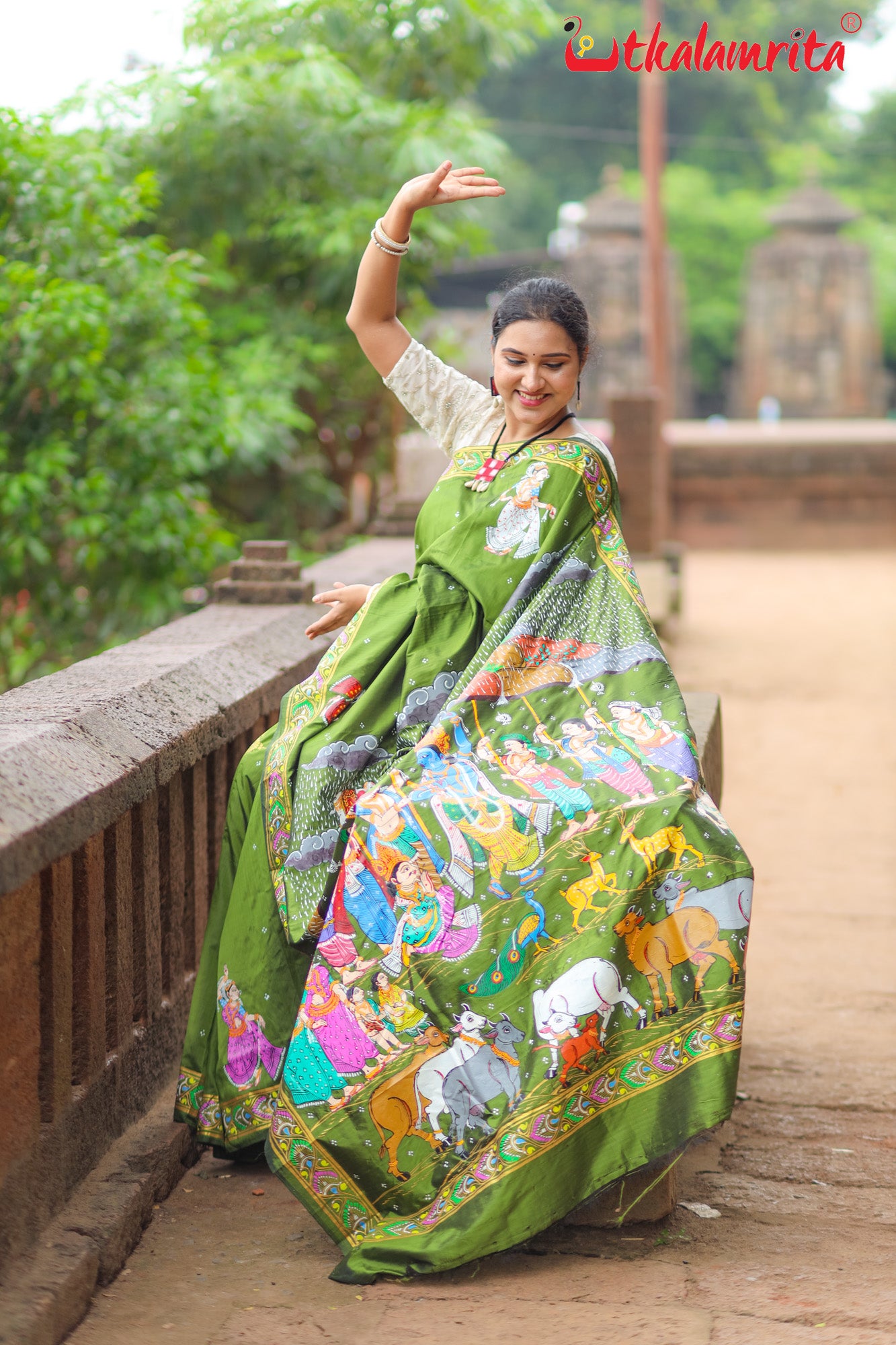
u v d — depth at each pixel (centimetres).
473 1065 238
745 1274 246
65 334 536
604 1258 251
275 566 423
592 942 237
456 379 290
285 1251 251
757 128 3934
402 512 692
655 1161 233
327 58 709
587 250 3062
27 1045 226
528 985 239
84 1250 231
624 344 3020
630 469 1198
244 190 745
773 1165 301
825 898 525
